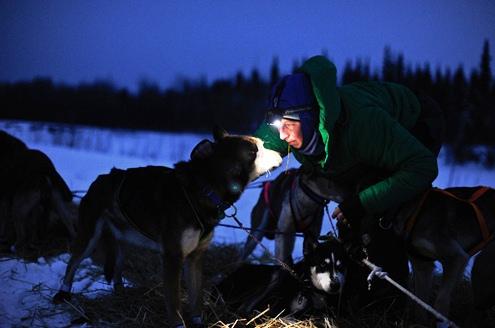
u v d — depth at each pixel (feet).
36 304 12.96
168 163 35.68
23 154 17.01
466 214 11.44
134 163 34.73
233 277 13.78
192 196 11.49
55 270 15.15
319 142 11.62
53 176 16.78
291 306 12.51
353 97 11.77
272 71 67.36
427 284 12.20
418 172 10.91
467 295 13.71
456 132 41.52
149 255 16.21
